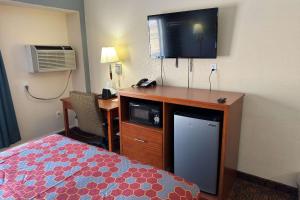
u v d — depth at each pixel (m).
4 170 1.35
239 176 2.31
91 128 2.67
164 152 2.18
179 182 1.21
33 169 1.35
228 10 2.08
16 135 2.93
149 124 2.28
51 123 3.47
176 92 2.21
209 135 1.84
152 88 2.48
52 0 2.91
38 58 3.00
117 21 2.98
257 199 1.98
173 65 2.57
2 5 2.71
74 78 3.64
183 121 1.96
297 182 1.96
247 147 2.21
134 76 2.98
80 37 3.34
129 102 2.37
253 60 2.05
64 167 1.36
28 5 2.73
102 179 1.23
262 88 2.05
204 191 2.01
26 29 2.98
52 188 1.16
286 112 1.97
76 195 1.11
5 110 2.74
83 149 1.60
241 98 2.02
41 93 3.27
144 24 2.73
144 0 2.65
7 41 2.80
